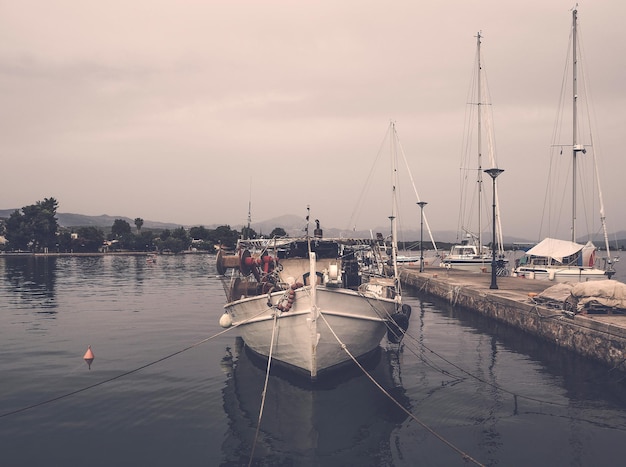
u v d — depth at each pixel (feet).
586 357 54.03
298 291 43.75
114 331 71.82
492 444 31.89
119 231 613.52
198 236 609.83
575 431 33.91
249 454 30.40
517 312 72.64
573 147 139.95
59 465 28.53
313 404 39.45
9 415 36.55
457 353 58.18
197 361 53.62
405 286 156.25
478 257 172.76
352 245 57.57
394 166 94.58
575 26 139.74
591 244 136.26
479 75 182.70
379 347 61.52
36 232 445.78
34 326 76.18
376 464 29.17
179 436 33.01
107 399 40.27
